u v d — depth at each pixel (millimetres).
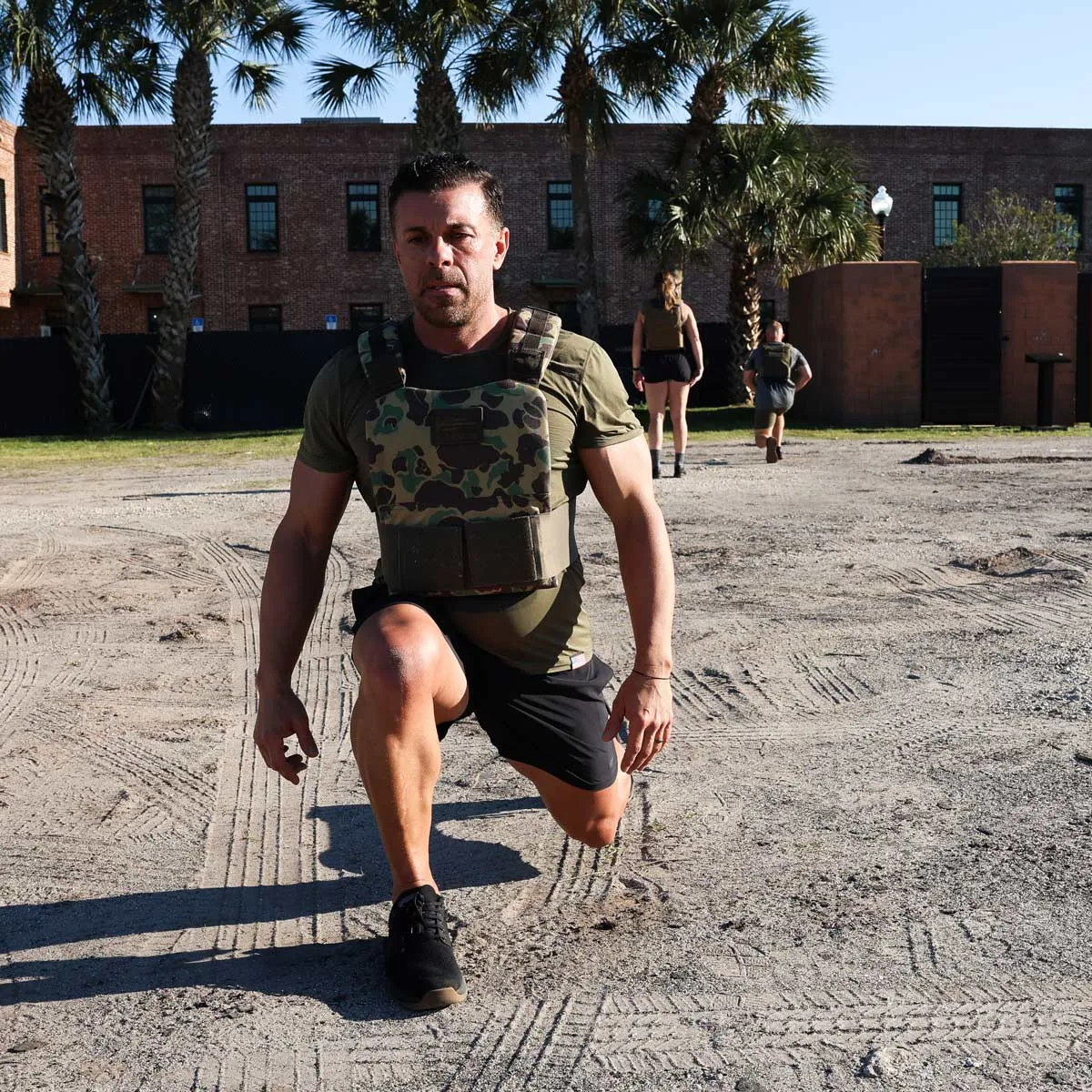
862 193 25359
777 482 11531
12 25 22547
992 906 2742
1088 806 3348
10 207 34094
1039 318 21781
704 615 5926
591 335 24922
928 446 16406
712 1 22609
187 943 2689
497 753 3996
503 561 2510
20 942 2715
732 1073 2098
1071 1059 2113
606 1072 2113
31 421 25625
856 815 3338
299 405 26016
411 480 2504
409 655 2342
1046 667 4801
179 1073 2158
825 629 5594
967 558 7188
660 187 24375
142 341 26219
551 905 2820
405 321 2613
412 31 21516
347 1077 2125
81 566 7699
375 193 35344
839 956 2523
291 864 3129
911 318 21578
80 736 4281
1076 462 13492
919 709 4340
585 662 2680
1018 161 37000
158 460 17281
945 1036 2201
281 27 24609
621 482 2574
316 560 2660
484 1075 2119
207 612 6367
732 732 4148
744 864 3023
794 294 25188
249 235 35188
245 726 4387
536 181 35188
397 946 2389
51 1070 2184
